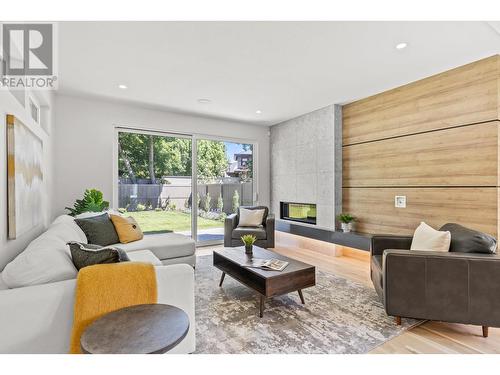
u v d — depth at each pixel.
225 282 3.07
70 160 3.78
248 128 5.56
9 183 1.71
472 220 2.83
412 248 2.49
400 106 3.52
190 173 4.91
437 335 1.96
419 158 3.31
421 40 2.36
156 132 4.56
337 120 4.32
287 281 2.29
